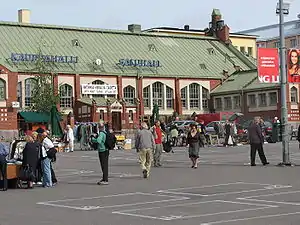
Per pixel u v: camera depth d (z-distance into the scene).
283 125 26.59
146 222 12.09
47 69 66.69
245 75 79.19
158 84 76.06
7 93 64.31
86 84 70.50
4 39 70.44
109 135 20.62
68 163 32.28
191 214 13.02
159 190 18.20
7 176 19.94
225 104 77.88
